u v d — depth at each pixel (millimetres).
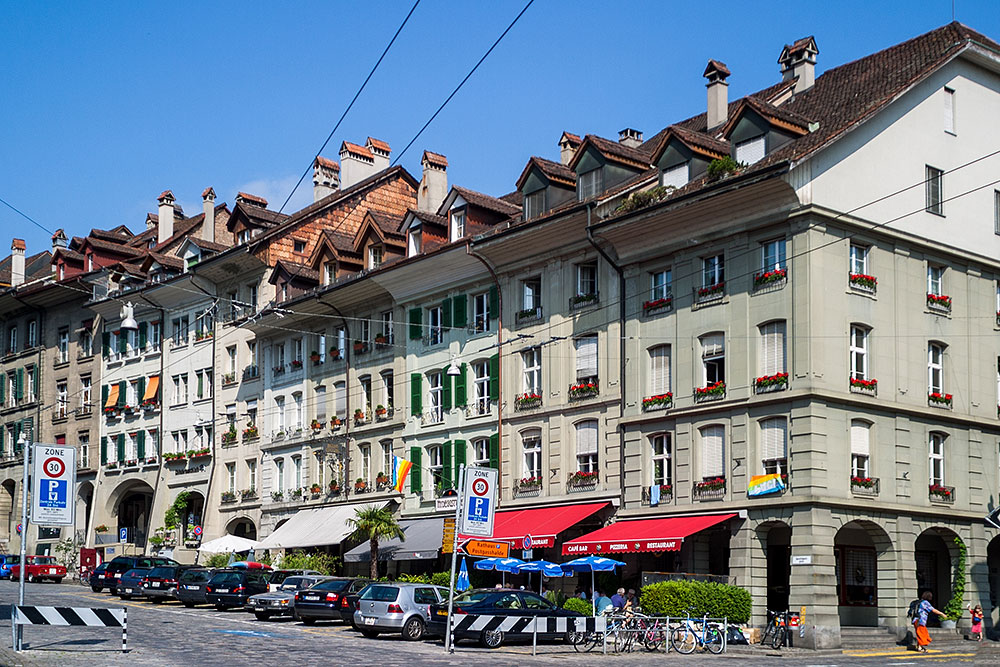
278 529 60500
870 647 39844
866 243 42375
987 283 46625
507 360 51031
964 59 46562
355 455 59031
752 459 41156
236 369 67750
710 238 43125
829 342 40500
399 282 56188
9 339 86000
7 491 84250
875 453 41438
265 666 25375
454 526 32406
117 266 75688
